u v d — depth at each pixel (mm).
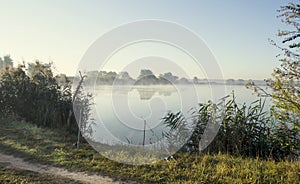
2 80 7793
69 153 4672
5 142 5180
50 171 3936
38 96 7234
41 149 4844
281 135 5008
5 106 7578
